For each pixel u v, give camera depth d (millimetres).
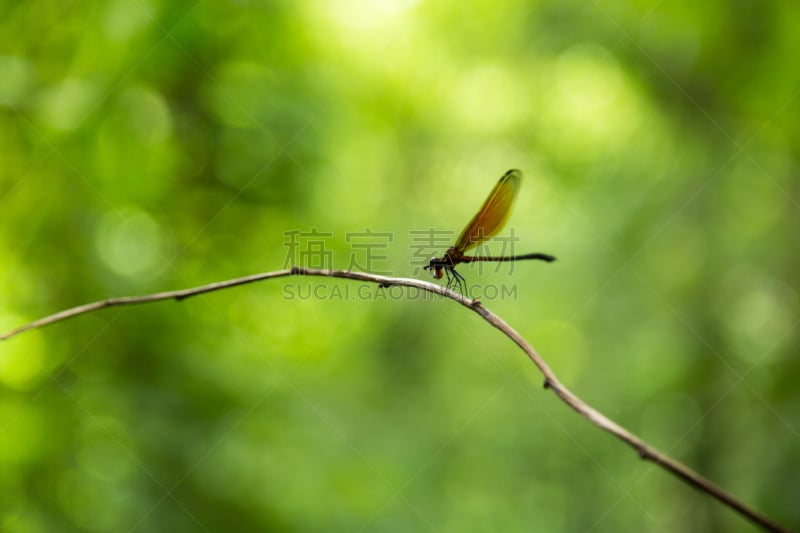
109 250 5234
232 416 5465
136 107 5285
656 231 10727
